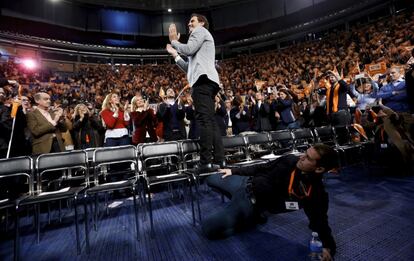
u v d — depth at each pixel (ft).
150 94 39.22
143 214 8.54
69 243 6.66
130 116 13.37
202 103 6.53
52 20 47.55
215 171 6.36
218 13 57.11
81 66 48.42
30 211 10.48
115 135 11.89
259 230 6.56
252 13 55.36
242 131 17.08
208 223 6.15
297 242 5.69
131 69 51.16
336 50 37.68
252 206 6.15
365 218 6.72
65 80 41.78
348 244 5.41
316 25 46.06
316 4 47.03
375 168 13.05
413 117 10.96
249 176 6.45
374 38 32.96
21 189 9.48
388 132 11.28
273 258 5.05
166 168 11.65
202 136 6.52
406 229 5.84
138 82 45.91
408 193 8.47
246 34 54.19
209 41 6.74
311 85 20.20
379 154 12.02
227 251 5.50
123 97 36.65
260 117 17.19
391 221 6.36
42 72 41.24
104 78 45.21
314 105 18.03
